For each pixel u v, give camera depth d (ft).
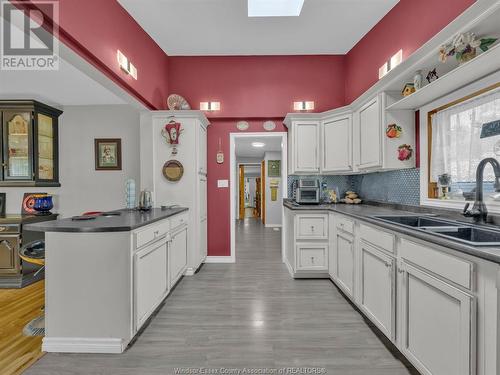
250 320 7.46
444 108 7.37
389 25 9.32
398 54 8.81
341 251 9.00
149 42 10.67
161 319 7.51
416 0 7.93
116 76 8.17
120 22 8.33
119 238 6.02
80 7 6.28
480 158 6.39
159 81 11.70
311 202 11.86
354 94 11.85
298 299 8.83
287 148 13.10
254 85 12.77
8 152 11.11
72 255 6.01
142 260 6.56
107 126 12.84
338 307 8.25
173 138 11.13
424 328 4.66
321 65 12.78
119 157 12.79
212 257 13.15
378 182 10.83
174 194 11.33
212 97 12.80
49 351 6.04
